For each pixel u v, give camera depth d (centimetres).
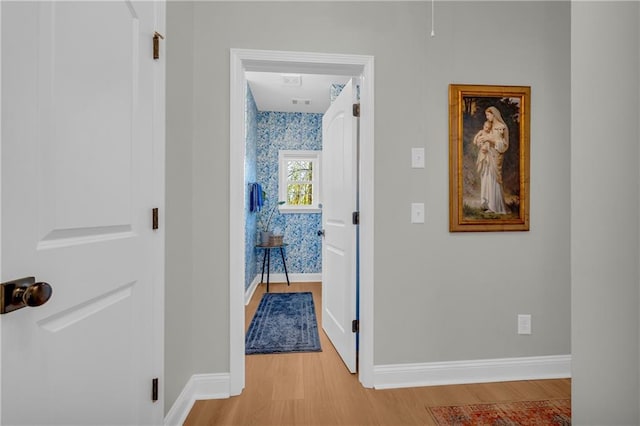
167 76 145
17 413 69
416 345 191
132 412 114
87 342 91
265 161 496
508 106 197
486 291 196
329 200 256
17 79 68
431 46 192
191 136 174
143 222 122
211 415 162
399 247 191
